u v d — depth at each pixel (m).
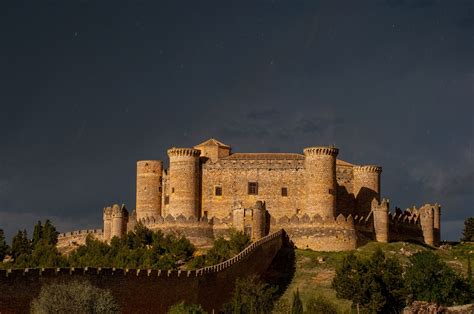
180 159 182.12
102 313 110.19
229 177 183.50
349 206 189.00
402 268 146.88
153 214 186.25
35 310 108.81
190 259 161.00
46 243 185.12
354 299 136.12
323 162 180.62
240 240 162.00
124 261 154.38
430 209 192.75
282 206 182.25
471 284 141.75
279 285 155.00
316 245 171.88
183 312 121.69
